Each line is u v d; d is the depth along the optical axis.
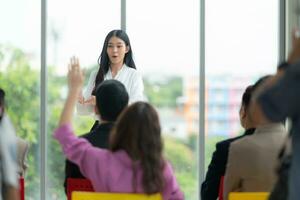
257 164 3.88
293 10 7.77
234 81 7.99
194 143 8.06
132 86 6.41
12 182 3.63
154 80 8.02
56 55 8.09
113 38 6.43
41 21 8.05
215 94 8.01
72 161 3.92
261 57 7.95
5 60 8.11
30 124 8.15
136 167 3.53
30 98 8.13
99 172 3.60
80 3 8.03
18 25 8.09
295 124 2.95
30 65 8.10
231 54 7.96
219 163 4.47
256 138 3.93
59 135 3.70
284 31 7.91
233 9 7.95
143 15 8.00
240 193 3.61
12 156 3.68
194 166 8.06
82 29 8.04
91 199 3.53
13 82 8.12
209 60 7.98
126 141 3.54
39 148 8.16
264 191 3.88
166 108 8.05
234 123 8.02
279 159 3.33
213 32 7.96
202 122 8.02
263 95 2.86
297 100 2.82
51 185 8.18
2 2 8.07
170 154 8.07
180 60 8.01
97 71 6.51
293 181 2.97
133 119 3.53
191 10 7.98
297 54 2.88
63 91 8.11
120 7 7.99
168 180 3.63
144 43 8.00
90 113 6.41
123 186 3.56
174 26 8.00
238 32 7.96
